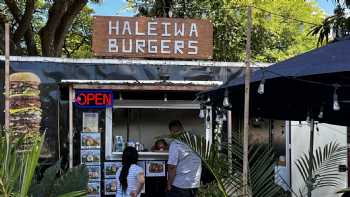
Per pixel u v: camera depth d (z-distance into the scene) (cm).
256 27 1997
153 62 905
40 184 538
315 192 930
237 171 564
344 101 562
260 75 529
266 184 556
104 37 909
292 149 962
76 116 896
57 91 876
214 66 923
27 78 864
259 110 715
